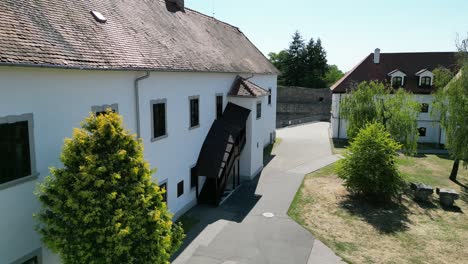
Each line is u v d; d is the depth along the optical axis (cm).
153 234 782
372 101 2286
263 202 1733
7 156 757
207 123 1798
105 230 709
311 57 7619
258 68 2600
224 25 2875
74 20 1088
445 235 1430
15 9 891
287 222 1496
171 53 1469
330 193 1902
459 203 1825
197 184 1688
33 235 818
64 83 901
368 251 1273
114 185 747
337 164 1939
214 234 1361
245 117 2020
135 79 1190
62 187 725
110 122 797
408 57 3681
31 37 845
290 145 3269
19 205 782
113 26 1262
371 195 1844
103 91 1048
